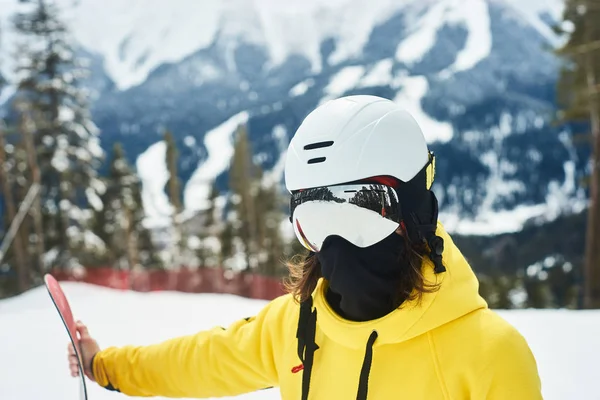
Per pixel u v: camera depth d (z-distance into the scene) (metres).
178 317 7.60
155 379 1.92
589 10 26.45
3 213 31.48
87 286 17.17
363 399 1.37
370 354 1.38
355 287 1.39
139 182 47.00
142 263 45.62
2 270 31.58
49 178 31.73
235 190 54.69
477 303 1.37
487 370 1.28
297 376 1.59
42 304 12.95
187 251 50.94
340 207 1.37
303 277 1.58
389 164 1.38
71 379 3.75
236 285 27.33
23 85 31.89
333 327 1.44
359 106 1.41
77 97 32.81
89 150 32.81
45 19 33.16
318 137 1.41
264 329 1.74
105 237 39.97
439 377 1.33
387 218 1.35
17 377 3.81
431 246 1.36
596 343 5.03
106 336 6.00
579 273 34.66
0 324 6.52
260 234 53.25
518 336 1.32
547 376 3.97
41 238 30.62
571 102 28.09
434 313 1.33
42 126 31.66
